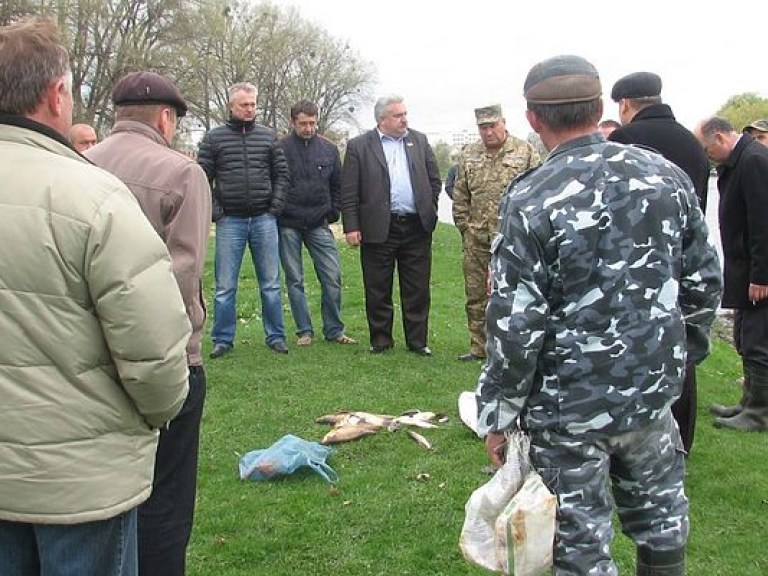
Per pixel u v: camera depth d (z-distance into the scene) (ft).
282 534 13.01
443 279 41.50
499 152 22.74
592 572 8.51
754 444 16.90
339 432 17.02
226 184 23.35
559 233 8.19
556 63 8.54
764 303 17.58
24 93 7.13
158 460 9.96
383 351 24.53
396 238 23.97
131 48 97.81
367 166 23.50
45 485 6.89
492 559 9.04
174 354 7.20
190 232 9.73
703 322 9.21
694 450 16.44
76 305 6.93
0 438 6.82
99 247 6.84
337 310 25.81
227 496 14.37
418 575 11.85
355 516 13.58
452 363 23.36
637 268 8.30
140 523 9.91
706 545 12.69
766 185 16.56
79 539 7.16
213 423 18.29
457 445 16.67
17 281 6.75
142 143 10.05
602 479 8.60
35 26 7.46
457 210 23.50
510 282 8.34
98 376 7.12
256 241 23.97
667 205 8.43
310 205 24.86
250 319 29.89
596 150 8.43
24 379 6.82
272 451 15.43
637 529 9.21
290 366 22.91
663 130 14.33
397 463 15.84
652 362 8.40
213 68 112.16
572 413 8.43
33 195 6.83
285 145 24.70
